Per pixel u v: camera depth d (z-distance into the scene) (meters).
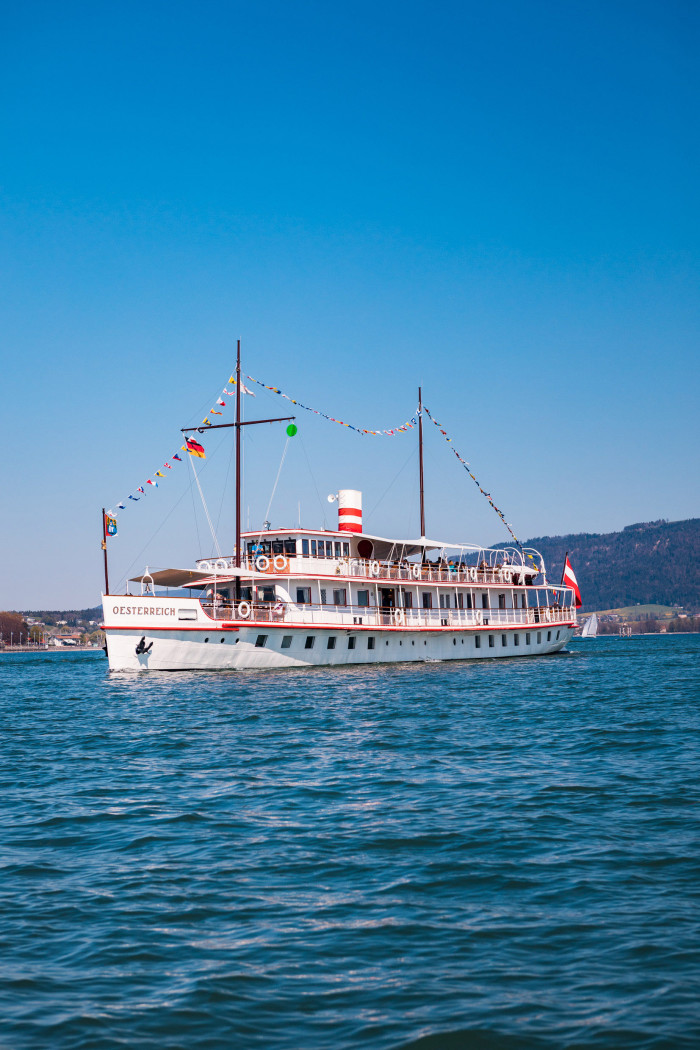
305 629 58.53
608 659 81.56
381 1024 9.38
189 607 54.75
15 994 10.17
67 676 79.75
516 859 15.02
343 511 65.19
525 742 27.98
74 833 17.28
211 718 35.59
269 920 12.42
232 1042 9.05
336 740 28.92
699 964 10.60
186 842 16.45
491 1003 9.80
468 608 71.75
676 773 22.11
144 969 10.84
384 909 12.79
